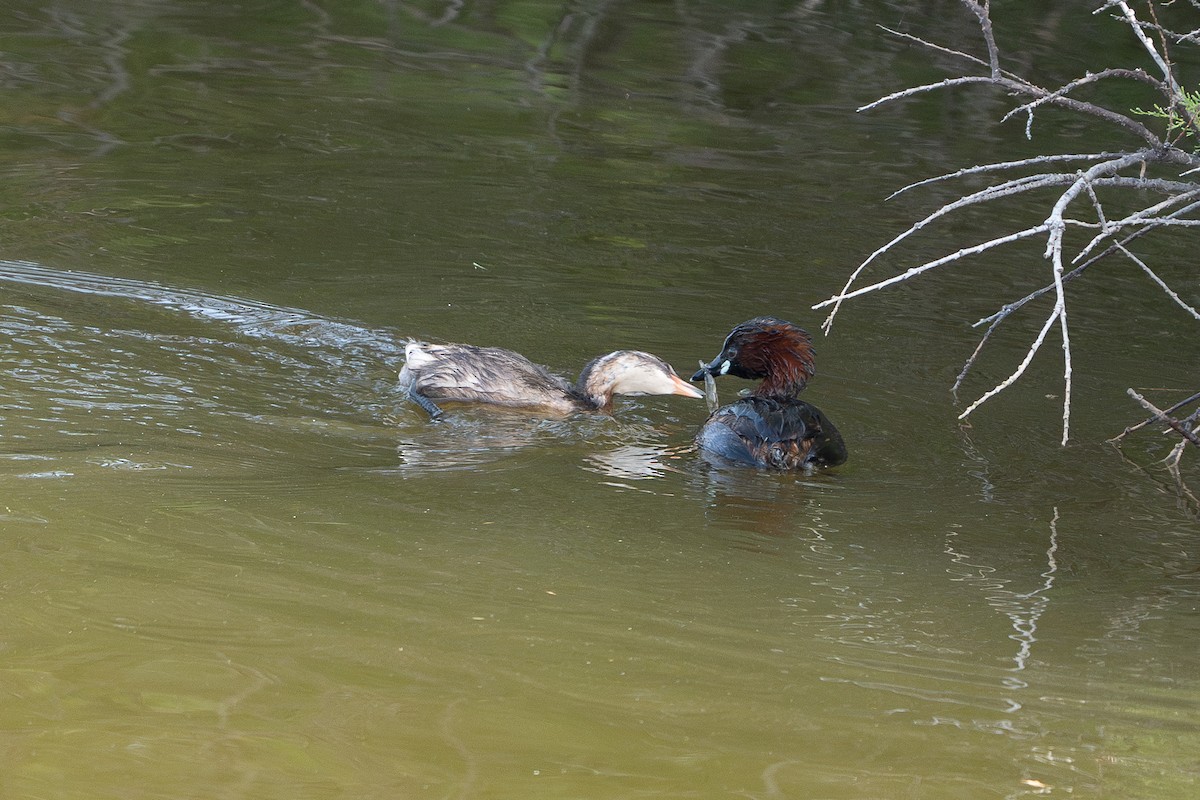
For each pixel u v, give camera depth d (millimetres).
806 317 20391
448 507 12617
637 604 10656
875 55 39750
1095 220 26422
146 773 7957
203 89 32719
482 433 15070
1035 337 20016
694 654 9820
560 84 35531
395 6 42562
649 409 16625
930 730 8875
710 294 21250
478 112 32500
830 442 14750
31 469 12609
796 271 22656
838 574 11570
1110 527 13133
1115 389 17984
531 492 13172
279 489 12750
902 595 11180
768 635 10227
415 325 18891
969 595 11258
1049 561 12172
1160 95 35406
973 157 30922
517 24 41531
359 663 9391
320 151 28375
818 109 34656
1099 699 9430
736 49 39906
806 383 16188
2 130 27891
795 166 29672
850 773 8312
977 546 12453
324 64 36031
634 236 24125
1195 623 10859
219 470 13102
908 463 14875
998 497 13891
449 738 8500
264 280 20250
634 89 35562
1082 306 21656
